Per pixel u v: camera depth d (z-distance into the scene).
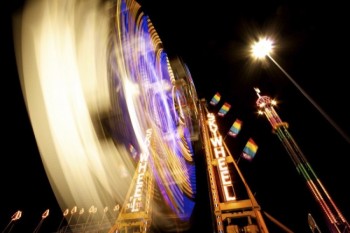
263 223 8.95
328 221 8.12
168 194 15.38
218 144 15.05
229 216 9.70
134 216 11.77
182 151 19.78
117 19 17.34
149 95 21.28
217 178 12.91
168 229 12.73
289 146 11.09
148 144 18.14
